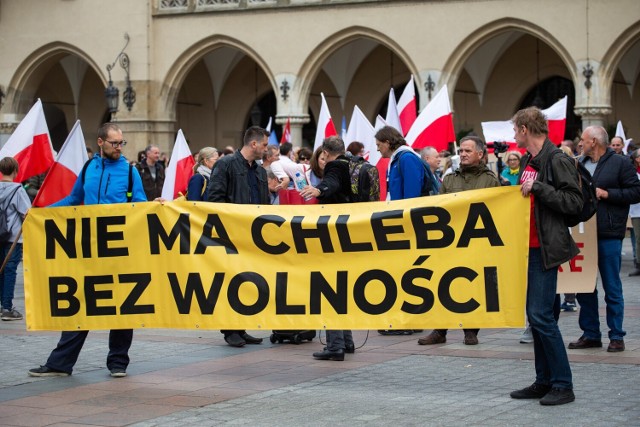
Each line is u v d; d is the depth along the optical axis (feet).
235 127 139.64
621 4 102.94
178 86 124.26
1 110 130.72
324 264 34.58
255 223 35.12
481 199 32.68
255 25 118.93
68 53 128.98
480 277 32.73
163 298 36.24
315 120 135.74
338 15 114.73
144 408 32.09
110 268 36.68
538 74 123.85
